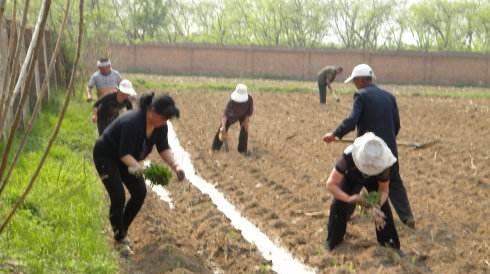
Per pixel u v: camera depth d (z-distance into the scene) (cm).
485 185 1275
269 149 1659
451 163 1512
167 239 905
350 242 917
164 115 815
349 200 812
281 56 5234
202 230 971
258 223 1047
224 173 1395
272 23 7038
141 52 5266
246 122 1568
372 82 1005
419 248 911
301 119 2250
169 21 6838
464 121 2306
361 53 5150
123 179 867
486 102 3177
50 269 732
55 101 1881
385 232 880
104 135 845
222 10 7244
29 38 1570
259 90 3466
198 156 1541
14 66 578
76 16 2306
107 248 845
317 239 958
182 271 784
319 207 1117
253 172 1390
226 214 1100
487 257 885
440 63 5103
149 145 850
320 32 6875
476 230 1004
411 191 1245
